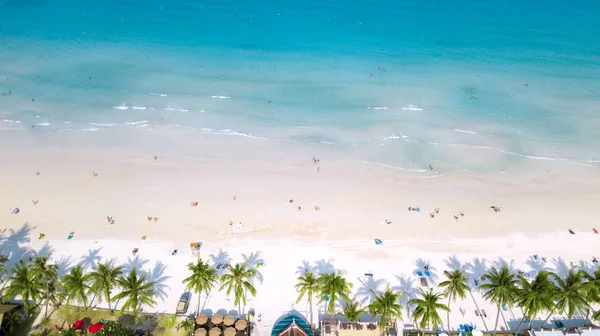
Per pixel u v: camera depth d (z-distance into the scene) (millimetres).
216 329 56031
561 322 59312
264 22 145750
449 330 58938
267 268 67625
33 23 138250
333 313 57219
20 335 55844
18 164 87062
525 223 76500
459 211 78938
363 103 108062
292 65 123000
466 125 101062
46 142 93500
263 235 73625
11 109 102062
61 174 85188
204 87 113062
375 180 86125
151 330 57750
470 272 67438
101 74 116438
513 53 128875
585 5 157250
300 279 61062
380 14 152250
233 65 122562
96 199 79688
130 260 68188
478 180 86438
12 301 60062
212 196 81375
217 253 70000
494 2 161625
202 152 92750
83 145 93375
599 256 70000
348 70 121125
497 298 57031
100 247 70250
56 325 57188
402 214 78250
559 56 127000
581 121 101750
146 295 57469
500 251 71188
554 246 72000
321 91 112500
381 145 95062
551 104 107562
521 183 85688
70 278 56156
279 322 58938
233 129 99438
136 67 119938
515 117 103375
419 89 113250
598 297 53531
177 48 129500
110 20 142625
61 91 109188
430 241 73000
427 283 65500
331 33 139750
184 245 71312
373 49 131500
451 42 135375
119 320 58656
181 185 83812
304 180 85812
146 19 144875
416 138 97000
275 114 104438
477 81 116500
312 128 100125
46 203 78188
